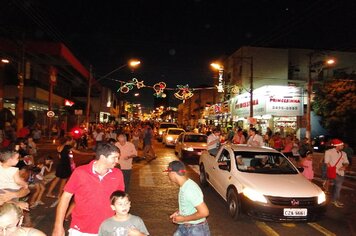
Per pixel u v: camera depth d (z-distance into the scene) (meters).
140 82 28.80
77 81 52.94
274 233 8.11
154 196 11.34
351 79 32.53
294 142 18.50
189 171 17.36
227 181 9.61
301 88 34.00
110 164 4.43
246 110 38.59
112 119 83.56
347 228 8.73
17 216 3.40
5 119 28.94
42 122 40.97
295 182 9.00
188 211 4.75
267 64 44.22
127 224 4.05
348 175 18.03
